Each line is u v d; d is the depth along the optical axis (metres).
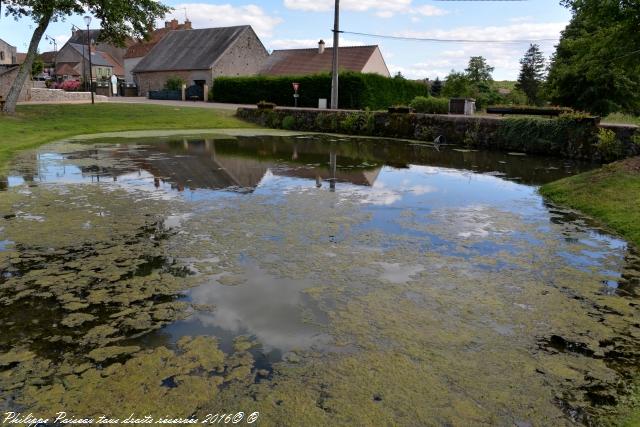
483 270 4.66
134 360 3.06
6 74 24.00
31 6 16.84
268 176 9.31
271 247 5.14
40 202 6.81
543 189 8.43
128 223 5.88
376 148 14.84
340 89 26.92
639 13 9.25
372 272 4.54
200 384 2.83
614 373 3.04
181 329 3.46
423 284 4.30
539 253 5.16
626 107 22.78
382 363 3.07
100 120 18.45
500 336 3.45
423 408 2.65
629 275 4.59
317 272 4.51
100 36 20.16
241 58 39.03
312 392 2.77
